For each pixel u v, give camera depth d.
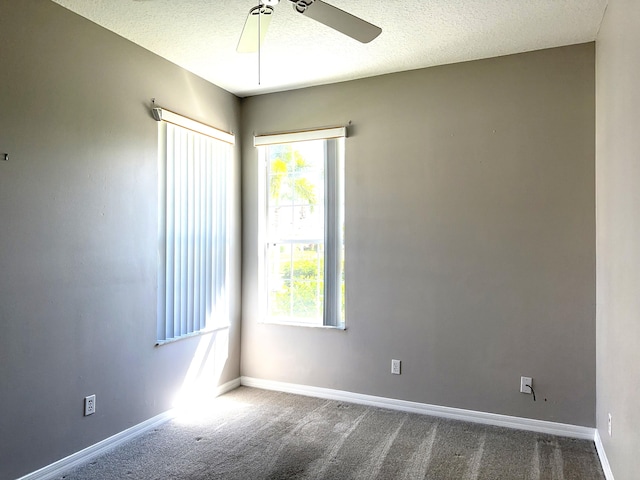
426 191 3.42
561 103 3.05
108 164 2.79
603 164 2.68
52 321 2.45
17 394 2.28
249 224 4.07
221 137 3.78
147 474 2.49
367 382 3.61
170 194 3.28
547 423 3.06
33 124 2.35
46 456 2.42
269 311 4.04
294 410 3.47
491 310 3.22
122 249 2.89
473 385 3.26
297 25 2.74
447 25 2.75
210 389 3.71
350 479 2.45
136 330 3.00
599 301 2.82
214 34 2.87
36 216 2.37
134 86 2.99
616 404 2.26
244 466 2.59
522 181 3.14
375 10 2.57
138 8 2.54
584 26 2.77
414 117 3.46
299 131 3.84
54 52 2.47
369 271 3.60
